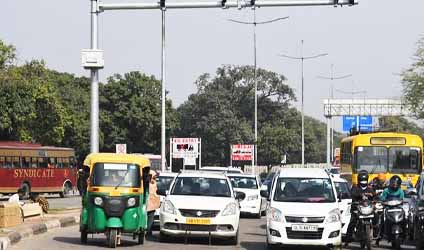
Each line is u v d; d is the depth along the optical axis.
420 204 20.81
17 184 47.78
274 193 20.33
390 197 21.02
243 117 99.50
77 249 18.92
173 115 89.75
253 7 25.00
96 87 28.38
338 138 145.25
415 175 30.42
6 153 47.12
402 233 20.53
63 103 80.81
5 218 23.67
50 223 25.92
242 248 20.23
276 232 19.17
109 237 19.45
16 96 59.38
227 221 20.48
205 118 95.44
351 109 79.00
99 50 28.16
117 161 20.16
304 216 19.06
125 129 85.81
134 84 86.12
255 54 67.69
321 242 19.03
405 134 30.98
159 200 24.58
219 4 25.52
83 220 20.03
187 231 20.41
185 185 21.88
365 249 20.81
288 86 102.88
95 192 19.66
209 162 97.06
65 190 53.72
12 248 18.97
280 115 103.00
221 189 21.78
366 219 20.06
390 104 78.31
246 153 65.88
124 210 19.59
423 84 63.22
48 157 51.56
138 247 19.78
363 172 20.55
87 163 20.27
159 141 87.88
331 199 20.06
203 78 101.31
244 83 101.56
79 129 80.12
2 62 58.91
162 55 46.38
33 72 66.88
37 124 66.75
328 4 24.52
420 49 63.62
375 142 30.84
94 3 28.00
